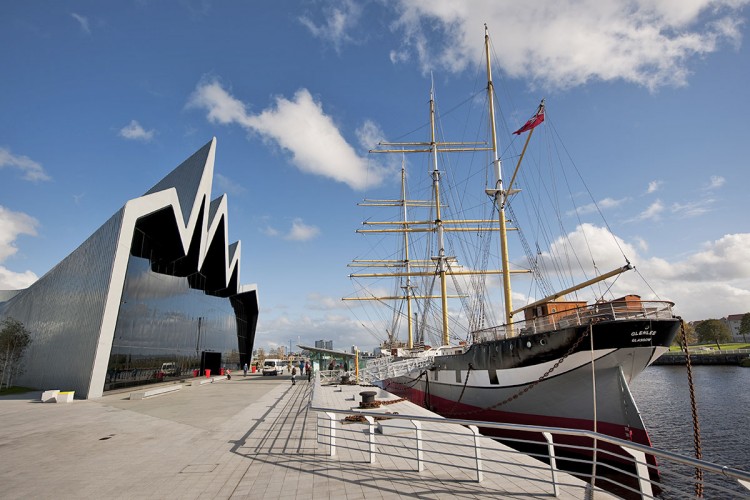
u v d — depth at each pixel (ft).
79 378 86.63
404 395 110.93
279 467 30.42
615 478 50.93
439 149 154.20
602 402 54.34
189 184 129.70
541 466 29.94
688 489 53.47
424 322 152.35
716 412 112.27
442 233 139.95
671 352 324.60
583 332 53.67
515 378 63.72
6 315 163.43
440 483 26.20
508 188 85.92
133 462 32.60
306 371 166.71
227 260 160.45
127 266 95.30
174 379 126.00
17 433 45.44
